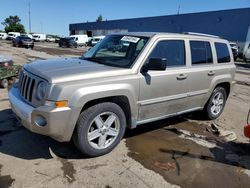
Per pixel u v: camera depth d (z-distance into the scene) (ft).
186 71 15.89
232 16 131.85
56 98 11.02
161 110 15.17
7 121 16.49
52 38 213.46
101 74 12.39
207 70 17.46
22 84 12.86
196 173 12.27
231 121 20.04
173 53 15.40
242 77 48.19
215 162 13.47
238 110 23.16
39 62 14.10
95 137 12.55
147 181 11.32
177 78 15.29
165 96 14.94
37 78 11.83
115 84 12.44
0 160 12.01
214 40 18.60
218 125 18.93
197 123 18.94
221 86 19.86
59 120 11.07
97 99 12.41
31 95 12.00
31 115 11.30
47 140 14.21
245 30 126.72
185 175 12.03
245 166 13.32
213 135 16.96
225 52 19.66
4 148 13.12
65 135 11.55
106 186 10.76
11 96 13.33
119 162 12.61
